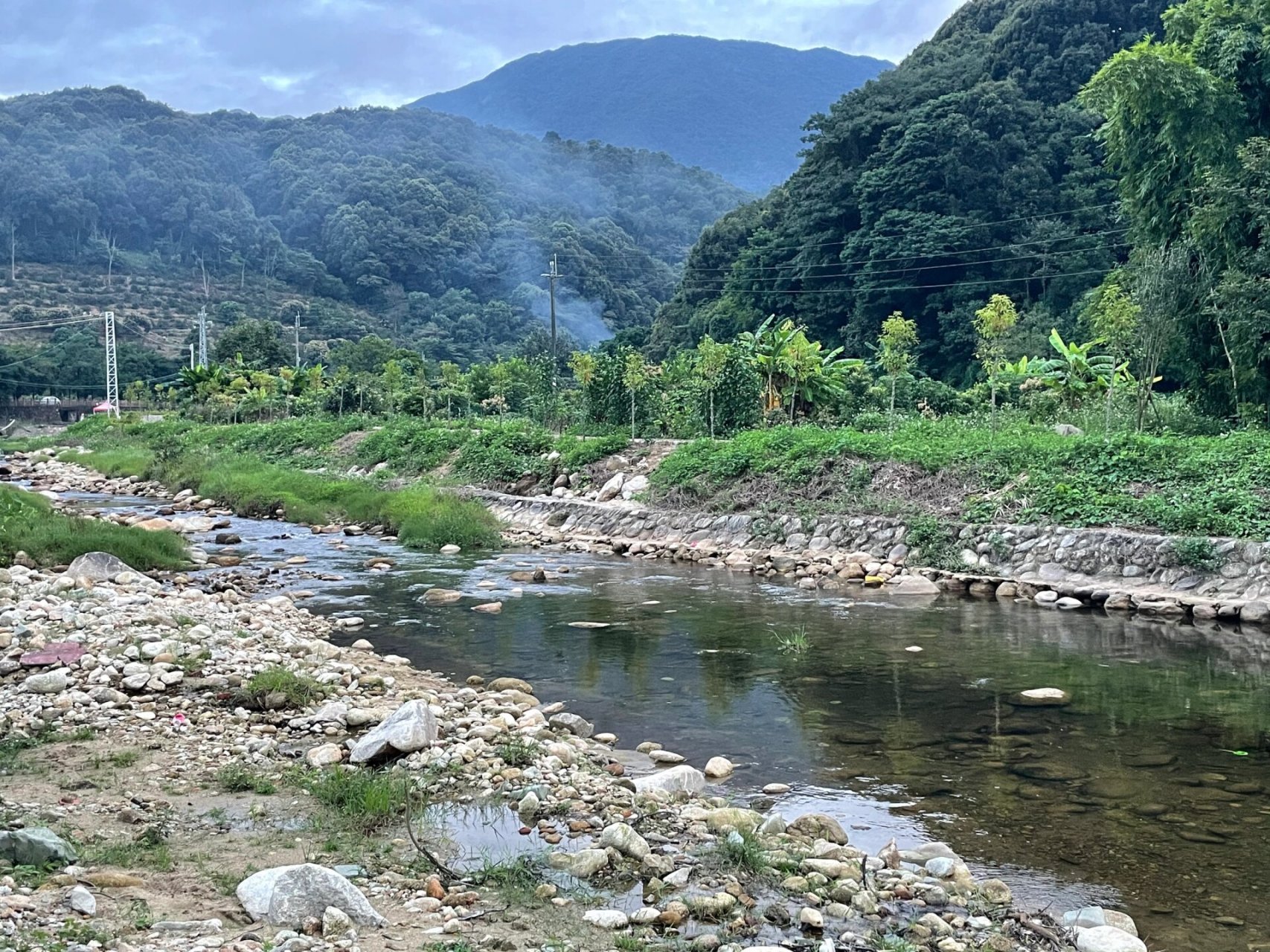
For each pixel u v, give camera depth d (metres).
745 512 20.80
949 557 17.03
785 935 4.93
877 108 67.12
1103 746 8.32
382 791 6.47
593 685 10.39
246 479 29.77
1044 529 16.55
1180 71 23.11
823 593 16.09
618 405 31.16
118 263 140.88
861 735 8.70
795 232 66.69
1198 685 10.27
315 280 142.00
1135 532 15.69
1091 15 67.00
